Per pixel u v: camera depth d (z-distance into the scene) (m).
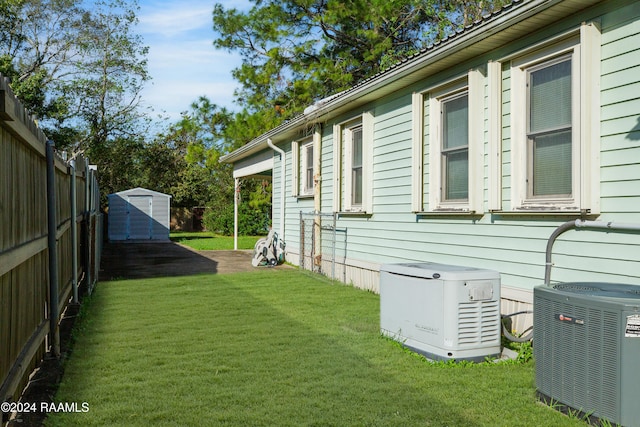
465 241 6.90
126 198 24.61
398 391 4.27
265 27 23.67
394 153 8.77
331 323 6.74
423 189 7.94
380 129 9.25
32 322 4.47
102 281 10.76
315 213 11.42
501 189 6.22
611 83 4.94
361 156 10.18
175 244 22.06
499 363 5.04
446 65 7.14
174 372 4.73
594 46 5.06
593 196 5.03
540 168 5.77
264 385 4.40
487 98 6.48
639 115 4.68
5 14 27.44
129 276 11.57
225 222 28.66
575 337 3.66
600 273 4.98
